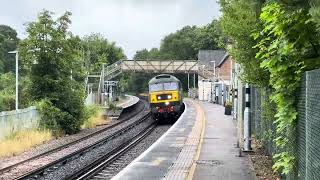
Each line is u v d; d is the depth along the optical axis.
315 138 7.77
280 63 10.19
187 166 17.25
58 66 37.94
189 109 57.00
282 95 10.28
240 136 21.61
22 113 32.84
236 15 16.67
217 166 16.92
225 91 67.50
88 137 34.88
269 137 15.77
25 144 28.39
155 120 50.16
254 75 16.17
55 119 36.34
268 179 14.43
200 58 123.62
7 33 114.69
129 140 32.66
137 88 160.75
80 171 19.17
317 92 7.62
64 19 37.88
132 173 15.88
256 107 23.30
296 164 10.30
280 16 9.59
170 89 48.66
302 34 9.59
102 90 75.75
